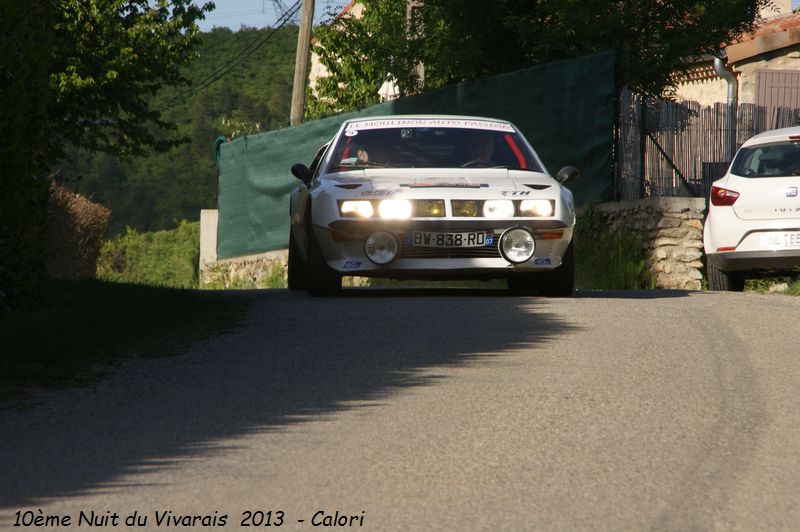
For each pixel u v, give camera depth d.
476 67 73.56
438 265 35.22
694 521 13.18
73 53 83.44
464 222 35.12
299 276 44.34
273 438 17.50
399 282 60.47
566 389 21.19
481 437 17.45
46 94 31.92
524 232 35.25
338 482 14.88
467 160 38.97
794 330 29.03
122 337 27.62
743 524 13.09
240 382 22.34
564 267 36.97
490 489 14.53
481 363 23.98
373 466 15.73
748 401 20.25
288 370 23.61
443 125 40.34
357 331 28.86
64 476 15.30
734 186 45.09
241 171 87.44
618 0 64.94
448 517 13.29
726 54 92.94
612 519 13.23
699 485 14.75
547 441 17.20
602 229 57.81
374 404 20.02
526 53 73.44
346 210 35.38
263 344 27.16
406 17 90.12
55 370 23.31
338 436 17.59
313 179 39.47
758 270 45.69
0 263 30.17
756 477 15.16
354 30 98.00
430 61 79.56
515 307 33.50
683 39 65.38
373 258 35.12
